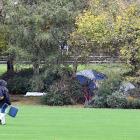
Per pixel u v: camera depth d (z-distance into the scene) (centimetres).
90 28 10912
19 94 12494
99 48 11125
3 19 11762
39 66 11669
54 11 11256
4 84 5803
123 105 10000
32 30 11306
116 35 10719
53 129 5569
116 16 11050
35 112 7800
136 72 10688
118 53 10931
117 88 10319
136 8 10850
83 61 11594
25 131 5359
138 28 10600
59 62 11500
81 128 5700
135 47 10600
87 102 10219
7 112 6009
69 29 11394
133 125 6078
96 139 4825
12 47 11331
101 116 7250
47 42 11288
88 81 11238
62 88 11056
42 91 11969
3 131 5341
